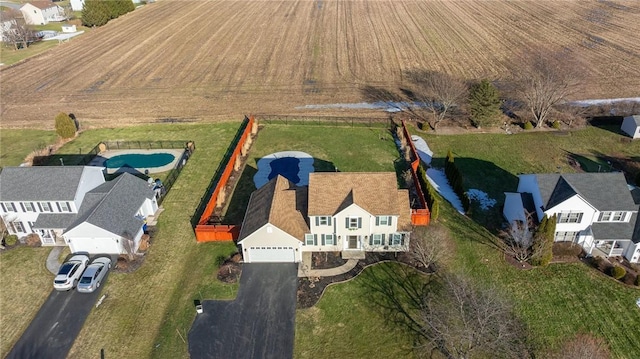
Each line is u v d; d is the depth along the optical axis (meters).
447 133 67.00
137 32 124.44
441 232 45.72
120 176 49.53
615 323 36.06
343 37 113.31
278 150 63.28
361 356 33.88
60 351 34.75
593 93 79.19
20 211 45.78
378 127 69.62
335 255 43.38
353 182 42.59
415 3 143.12
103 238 43.31
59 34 126.69
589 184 42.84
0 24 117.00
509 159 59.72
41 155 62.19
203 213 47.94
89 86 89.62
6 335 36.03
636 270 40.66
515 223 43.38
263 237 41.25
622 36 107.00
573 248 42.38
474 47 103.06
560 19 122.06
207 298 39.06
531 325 35.97
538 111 67.25
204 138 67.69
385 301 38.22
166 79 91.88
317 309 37.75
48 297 39.47
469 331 32.34
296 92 83.75
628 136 64.94
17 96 85.62
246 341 35.25
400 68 93.06
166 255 44.06
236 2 152.25
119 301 39.03
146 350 34.75
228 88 86.44
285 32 118.94
